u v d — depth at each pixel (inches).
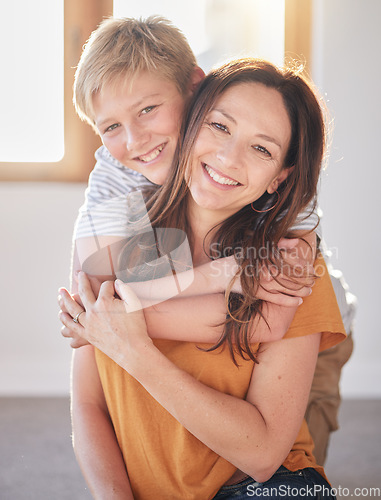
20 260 117.9
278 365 42.1
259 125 42.8
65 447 86.4
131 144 54.9
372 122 114.3
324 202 115.3
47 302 118.3
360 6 112.5
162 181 55.1
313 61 115.9
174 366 41.0
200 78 57.6
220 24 114.3
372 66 113.5
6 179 117.6
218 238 47.2
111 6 111.5
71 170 117.5
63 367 118.3
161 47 54.7
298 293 42.3
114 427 43.9
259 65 43.9
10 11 114.1
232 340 42.3
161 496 42.8
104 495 42.1
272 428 41.1
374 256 116.4
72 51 112.5
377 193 115.4
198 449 41.5
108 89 54.1
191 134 43.9
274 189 46.1
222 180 43.7
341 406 109.7
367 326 117.3
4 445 87.2
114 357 42.0
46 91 116.9
